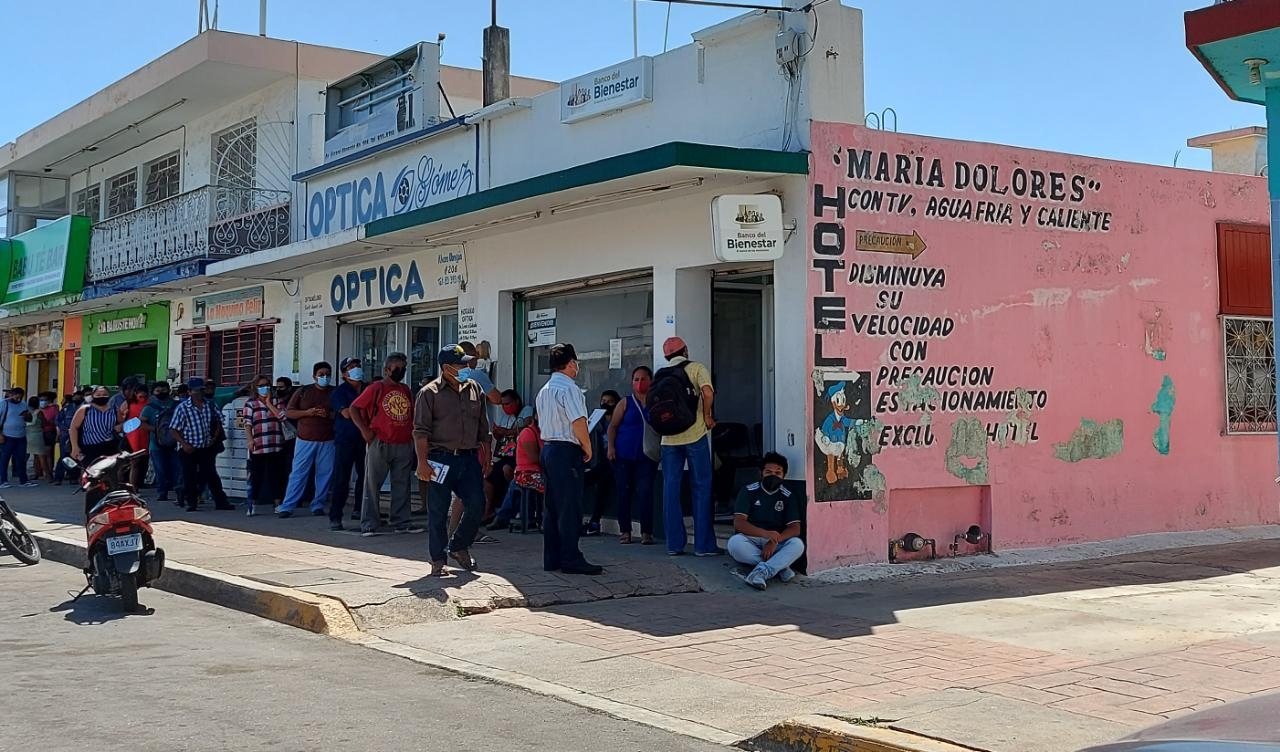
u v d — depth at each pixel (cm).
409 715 608
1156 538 1210
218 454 1675
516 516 1290
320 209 1722
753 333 1183
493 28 1564
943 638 782
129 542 909
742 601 924
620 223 1208
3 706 611
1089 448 1180
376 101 1605
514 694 657
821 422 1017
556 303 1346
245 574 986
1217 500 1271
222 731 570
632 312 1241
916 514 1083
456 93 1898
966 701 608
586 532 1221
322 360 1698
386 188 1573
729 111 1105
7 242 2531
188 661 732
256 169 1977
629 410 1156
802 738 557
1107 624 824
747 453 1174
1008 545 1121
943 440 1087
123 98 2050
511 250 1356
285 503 1452
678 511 1075
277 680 683
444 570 974
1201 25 909
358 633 824
